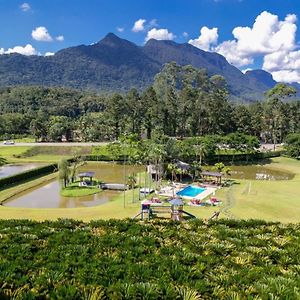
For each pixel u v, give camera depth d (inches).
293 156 3572.8
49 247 600.4
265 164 3412.9
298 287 464.1
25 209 1440.7
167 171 2474.2
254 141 3518.7
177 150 2696.9
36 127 4471.0
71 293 383.6
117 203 1668.3
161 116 4323.3
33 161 3193.9
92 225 797.2
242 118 4581.7
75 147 3735.2
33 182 2325.3
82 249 570.6
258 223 888.3
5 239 633.0
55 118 4923.7
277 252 636.7
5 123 5024.6
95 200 1939.0
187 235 735.7
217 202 1686.8
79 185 2251.5
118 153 3353.8
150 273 468.8
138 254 572.4
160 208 1455.5
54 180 2463.1
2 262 482.9
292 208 1549.0
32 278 436.1
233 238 733.9
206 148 3189.0
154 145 2477.9
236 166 3329.2
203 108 4411.9
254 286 458.0
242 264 563.8
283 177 2842.0
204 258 561.6
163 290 412.2
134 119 4520.2
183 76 4963.1
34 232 692.7
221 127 4557.1
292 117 4749.0
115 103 4426.7
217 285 447.2
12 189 2111.2
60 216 1307.8
